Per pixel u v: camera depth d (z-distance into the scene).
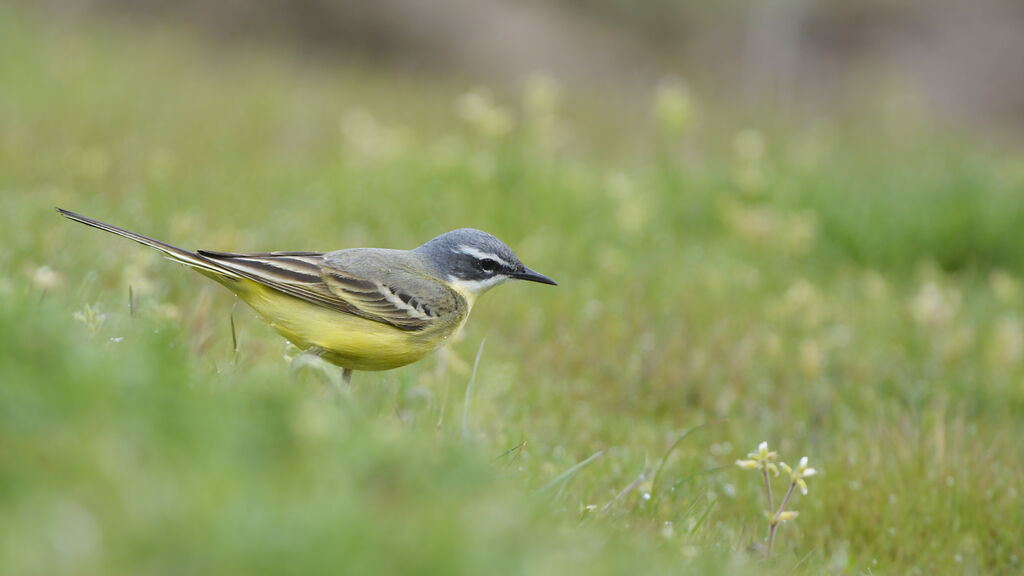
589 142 31.33
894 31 50.28
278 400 5.78
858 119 40.72
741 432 12.08
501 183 20.02
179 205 16.58
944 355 15.51
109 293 10.44
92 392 5.25
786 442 11.69
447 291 9.70
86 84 26.41
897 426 12.24
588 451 10.62
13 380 5.11
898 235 21.00
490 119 21.06
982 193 22.16
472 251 10.09
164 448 5.07
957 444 11.65
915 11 51.19
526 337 14.07
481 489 5.62
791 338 15.61
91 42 33.03
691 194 21.75
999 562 10.05
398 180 19.31
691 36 50.69
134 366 5.68
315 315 8.94
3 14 33.41
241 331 11.23
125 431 5.08
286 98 30.33
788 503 10.30
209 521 4.50
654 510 8.69
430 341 9.55
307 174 20.36
